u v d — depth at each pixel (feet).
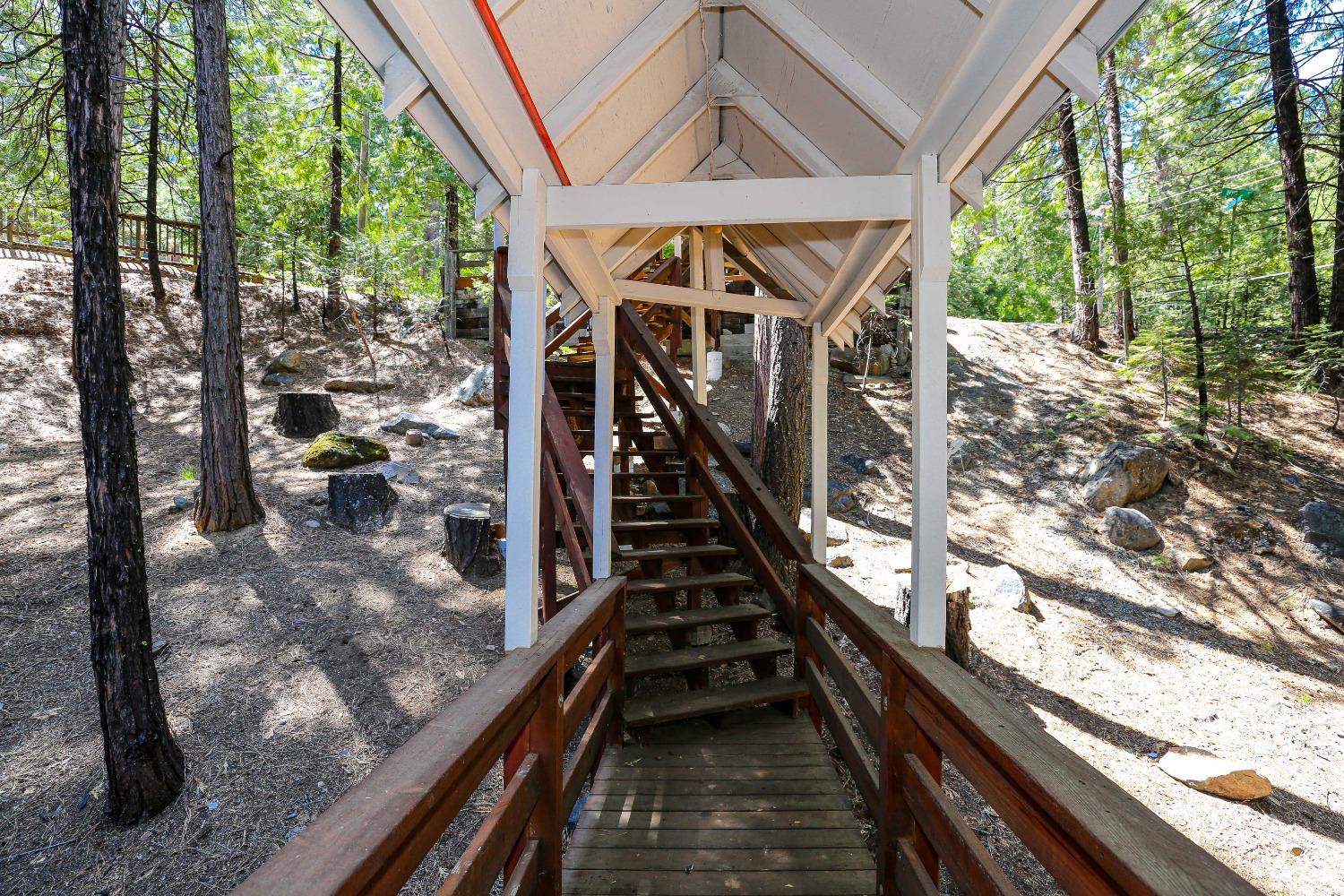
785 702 12.24
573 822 11.33
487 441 28.40
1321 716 15.14
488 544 19.13
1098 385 31.86
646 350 19.24
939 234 6.55
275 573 18.26
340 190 43.39
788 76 7.59
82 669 14.60
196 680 14.30
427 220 47.73
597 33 6.11
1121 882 3.08
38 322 31.89
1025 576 20.66
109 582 11.44
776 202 7.02
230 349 20.39
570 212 7.17
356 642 15.72
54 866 10.66
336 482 21.03
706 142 10.91
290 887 2.64
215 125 20.40
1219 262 26.91
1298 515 21.74
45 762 12.32
